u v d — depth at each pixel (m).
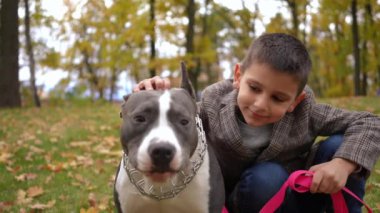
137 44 5.33
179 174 0.80
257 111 0.84
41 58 6.20
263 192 0.90
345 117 0.93
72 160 1.88
